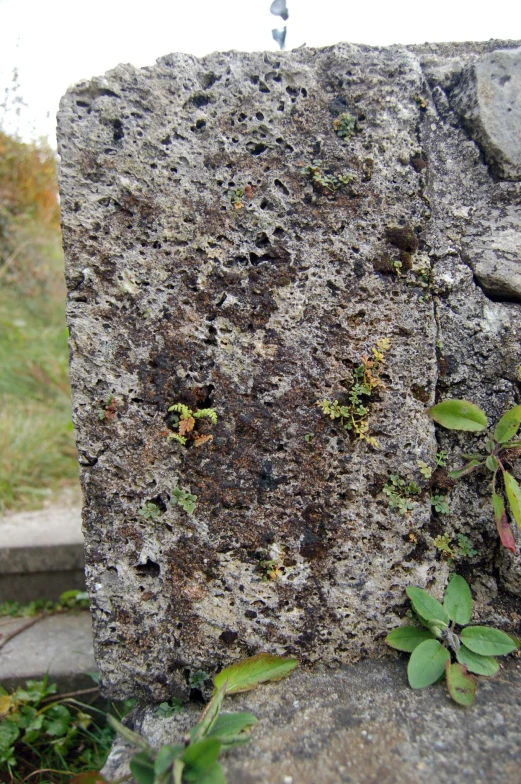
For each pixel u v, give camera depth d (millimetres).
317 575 487
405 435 484
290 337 476
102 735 630
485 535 510
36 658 708
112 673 490
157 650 486
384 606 490
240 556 483
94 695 676
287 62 471
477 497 508
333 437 482
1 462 1062
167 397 476
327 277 474
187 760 362
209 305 473
